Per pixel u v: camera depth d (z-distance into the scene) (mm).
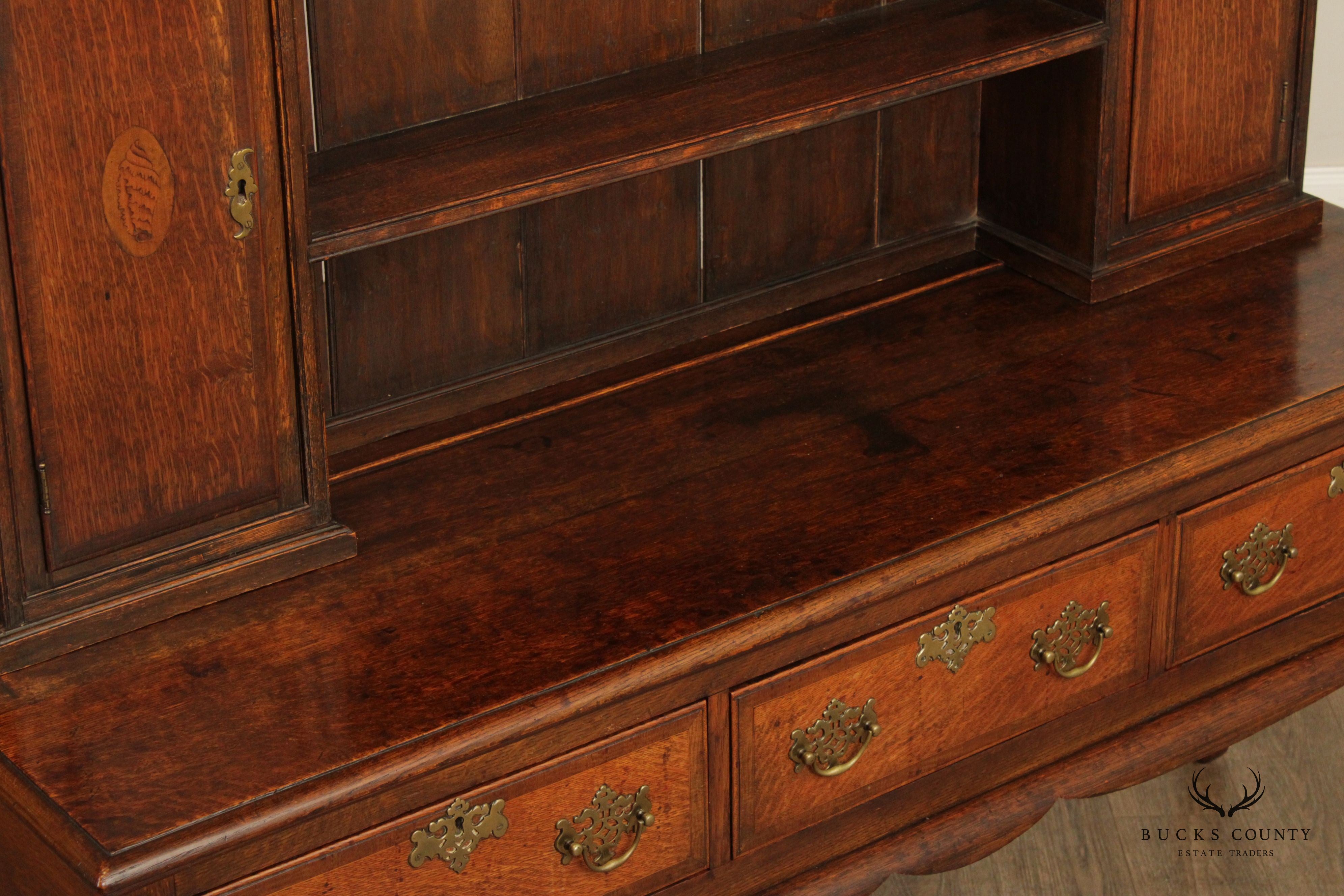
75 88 1901
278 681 2074
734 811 2258
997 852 3010
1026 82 2803
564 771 2088
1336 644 2805
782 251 2818
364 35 2320
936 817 2473
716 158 2680
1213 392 2578
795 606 2180
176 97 1966
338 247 2131
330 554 2273
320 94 2316
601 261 2645
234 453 2164
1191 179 2857
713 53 2613
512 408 2611
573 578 2246
